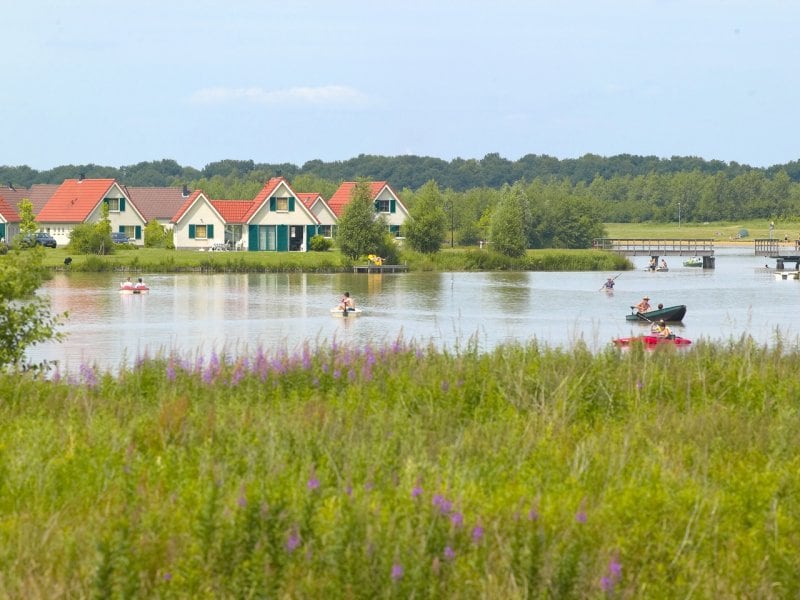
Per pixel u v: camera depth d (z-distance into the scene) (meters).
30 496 30.12
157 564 24.27
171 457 34.00
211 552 24.50
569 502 28.97
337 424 38.44
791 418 42.41
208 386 49.44
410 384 47.69
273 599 23.31
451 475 31.95
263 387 49.44
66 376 54.75
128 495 29.67
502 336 120.38
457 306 161.50
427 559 24.25
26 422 39.56
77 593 23.31
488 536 26.03
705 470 33.38
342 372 51.91
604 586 23.39
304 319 138.75
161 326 127.31
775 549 26.61
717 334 124.56
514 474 33.44
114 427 38.28
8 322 55.28
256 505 25.75
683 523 28.20
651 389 49.75
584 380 48.78
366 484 29.78
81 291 180.12
